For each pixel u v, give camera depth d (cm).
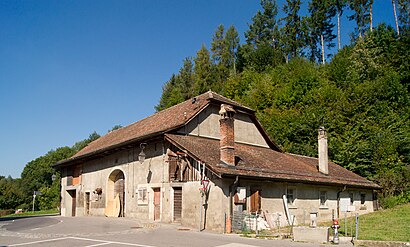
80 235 1478
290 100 4497
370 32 5153
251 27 6856
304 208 2219
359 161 3397
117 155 2566
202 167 1838
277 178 1947
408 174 3094
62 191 3347
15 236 1482
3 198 6531
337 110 3953
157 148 2188
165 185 2075
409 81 4281
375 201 3025
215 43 6962
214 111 2434
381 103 3931
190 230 1725
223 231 1689
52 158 8631
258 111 4547
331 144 3566
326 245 1291
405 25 5366
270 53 6119
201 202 1805
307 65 5138
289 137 3969
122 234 1507
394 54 4669
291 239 1445
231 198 1753
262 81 5050
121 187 2550
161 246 1193
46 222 2209
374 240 1306
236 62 6606
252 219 1748
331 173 2642
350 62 4847
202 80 5928
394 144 3388
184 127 2195
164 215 2048
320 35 6425
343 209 1519
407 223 1886
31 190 8050
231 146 1841
